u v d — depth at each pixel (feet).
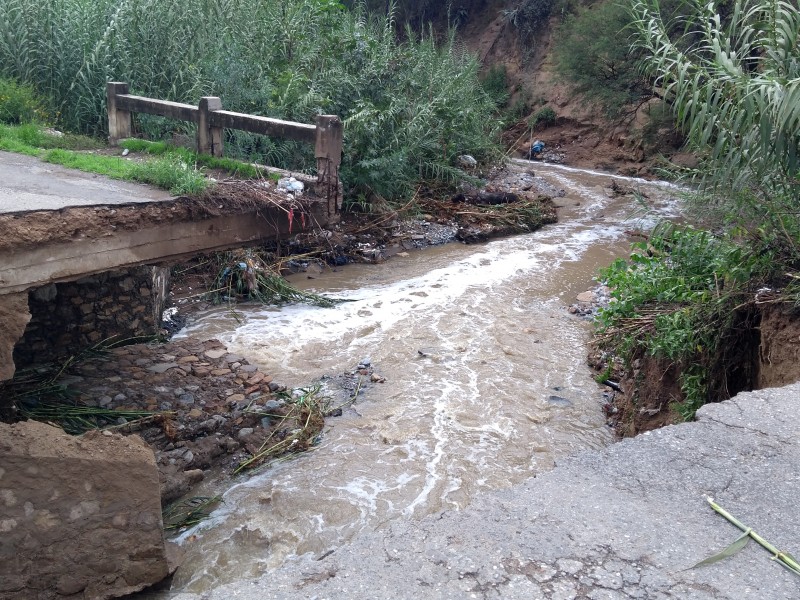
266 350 28.09
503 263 40.73
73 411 20.63
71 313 24.23
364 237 43.04
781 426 11.70
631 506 9.60
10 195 17.94
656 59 21.86
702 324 20.75
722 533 9.07
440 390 25.31
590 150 69.51
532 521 9.26
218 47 42.57
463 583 8.20
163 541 14.70
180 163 22.31
